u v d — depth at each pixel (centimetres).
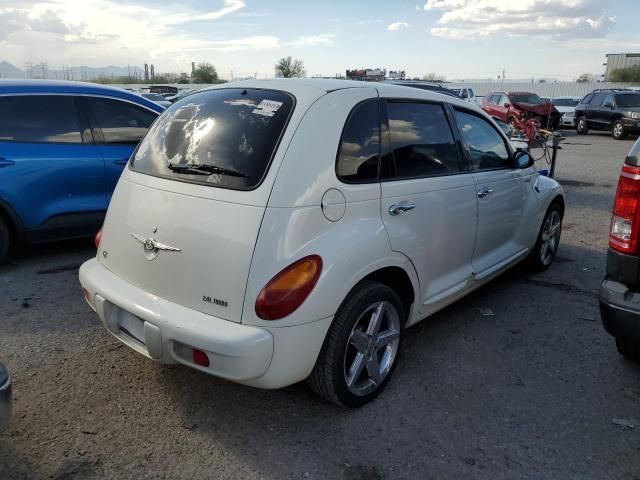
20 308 448
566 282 526
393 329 329
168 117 338
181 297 279
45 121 542
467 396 329
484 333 413
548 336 410
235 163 279
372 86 333
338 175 288
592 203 909
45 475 259
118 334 308
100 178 570
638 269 304
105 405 315
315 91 303
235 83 343
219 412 310
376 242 299
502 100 2414
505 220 447
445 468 268
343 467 268
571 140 2122
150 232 292
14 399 318
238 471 264
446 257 373
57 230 553
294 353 267
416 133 352
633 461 274
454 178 375
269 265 258
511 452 279
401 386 339
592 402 324
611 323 314
